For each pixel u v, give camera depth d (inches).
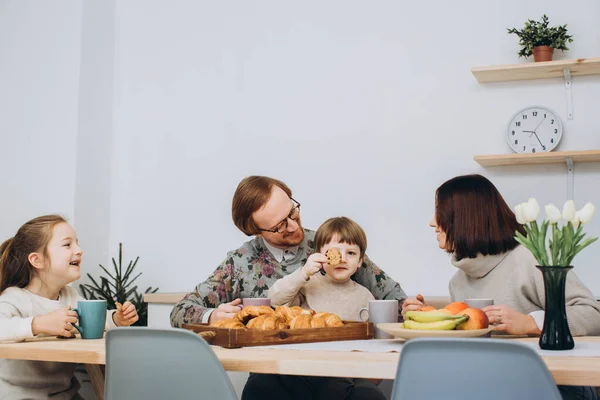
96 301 66.9
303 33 132.5
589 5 116.6
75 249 72.6
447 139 122.0
